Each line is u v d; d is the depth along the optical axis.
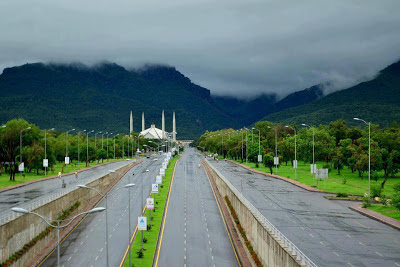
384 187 135.62
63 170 191.75
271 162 185.38
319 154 192.50
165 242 83.12
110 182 163.88
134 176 190.50
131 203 124.31
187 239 85.31
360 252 62.16
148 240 83.62
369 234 74.00
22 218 71.88
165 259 72.31
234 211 106.88
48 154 177.25
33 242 74.81
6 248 65.31
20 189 126.06
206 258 72.94
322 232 75.50
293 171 195.12
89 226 96.81
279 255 55.88
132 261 70.12
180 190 150.88
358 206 101.38
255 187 140.50
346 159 173.25
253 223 75.88
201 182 172.62
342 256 59.97
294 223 83.38
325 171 129.38
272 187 140.50
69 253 76.00
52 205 88.75
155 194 136.75
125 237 86.00
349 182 148.62
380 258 58.91
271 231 62.81
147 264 68.62
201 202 126.88
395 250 63.19
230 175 183.75
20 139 149.38
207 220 102.50
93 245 80.62
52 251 78.25
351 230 77.19
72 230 93.88
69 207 102.00
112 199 131.75
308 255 60.56
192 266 68.62
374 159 146.12
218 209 116.12
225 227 95.56
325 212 95.31
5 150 159.00
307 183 148.12
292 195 122.25
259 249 69.31
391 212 92.00
